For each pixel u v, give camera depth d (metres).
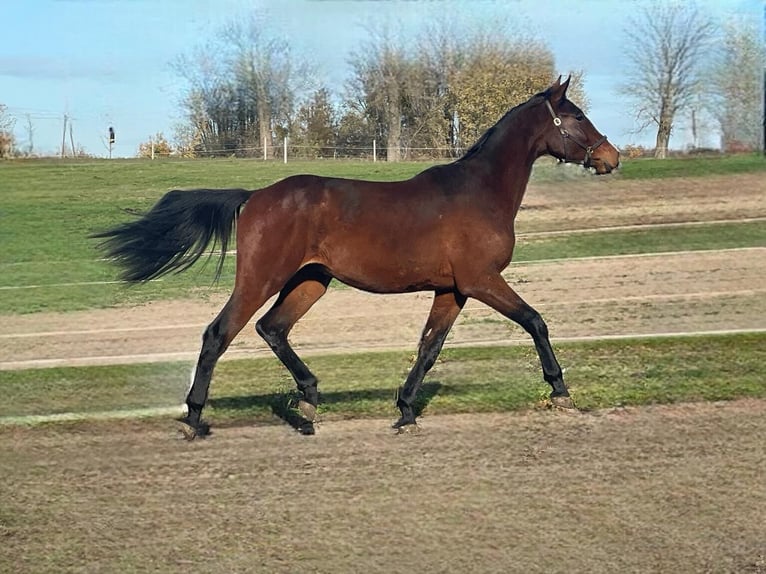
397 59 33.81
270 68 37.53
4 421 7.15
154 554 4.60
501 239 6.47
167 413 7.32
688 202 19.14
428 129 33.78
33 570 4.46
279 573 4.35
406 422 6.52
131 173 27.67
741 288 12.10
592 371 8.12
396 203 6.36
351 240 6.32
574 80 30.36
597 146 6.93
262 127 38.09
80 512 5.18
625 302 11.60
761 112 25.83
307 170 26.80
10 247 17.58
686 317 10.62
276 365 9.09
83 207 21.72
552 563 4.36
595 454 5.87
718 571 4.24
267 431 6.67
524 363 8.61
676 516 4.86
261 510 5.11
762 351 8.70
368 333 10.65
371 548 4.59
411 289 6.53
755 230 16.14
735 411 6.75
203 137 39.38
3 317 12.31
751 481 5.32
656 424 6.47
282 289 6.81
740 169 22.69
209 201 6.62
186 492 5.44
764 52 25.55
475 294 6.49
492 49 31.94
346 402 7.39
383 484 5.45
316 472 5.70
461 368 8.51
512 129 6.79
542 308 11.49
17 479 5.77
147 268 6.70
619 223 17.52
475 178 6.57
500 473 5.57
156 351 10.10
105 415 7.28
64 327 11.62
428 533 4.74
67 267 15.87
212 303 13.06
